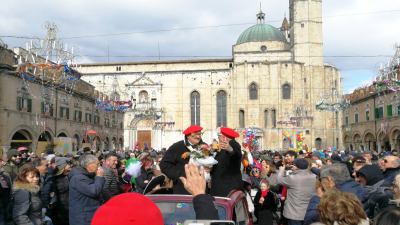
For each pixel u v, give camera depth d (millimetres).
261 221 13484
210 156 8609
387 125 56125
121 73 88062
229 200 7375
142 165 15367
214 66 87750
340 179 8906
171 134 86188
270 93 83812
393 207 4676
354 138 70438
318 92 84000
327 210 4887
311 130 81688
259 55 87188
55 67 32031
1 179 9758
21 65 32156
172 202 7309
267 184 13719
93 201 9328
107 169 12305
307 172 10805
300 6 86125
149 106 85375
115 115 79250
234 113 84375
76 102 58625
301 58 85125
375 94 59406
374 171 9484
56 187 12344
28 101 45062
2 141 40281
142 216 2812
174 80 87188
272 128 82812
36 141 46312
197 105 87062
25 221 9719
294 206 10633
